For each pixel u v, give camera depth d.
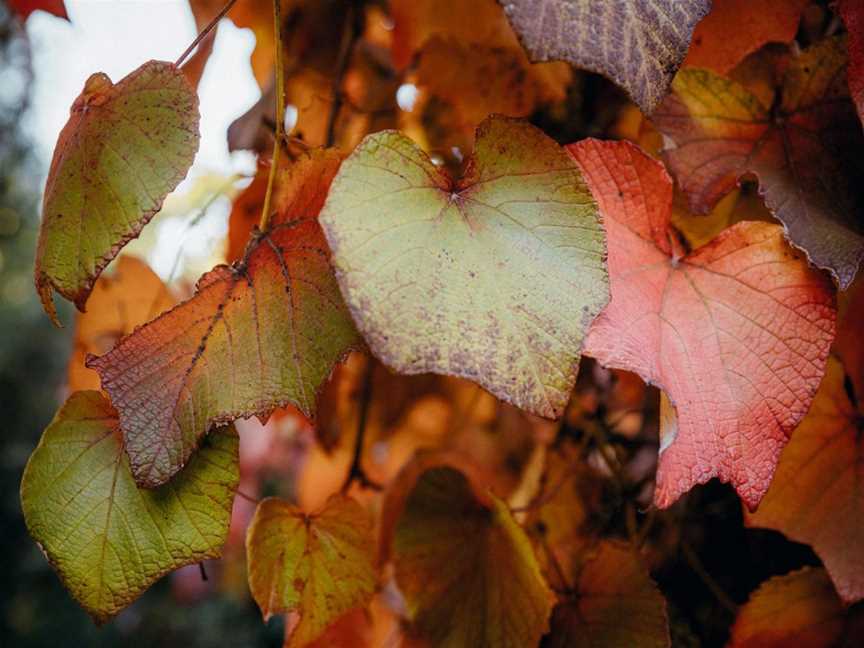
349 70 1.02
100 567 0.66
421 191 0.60
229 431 0.67
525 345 0.59
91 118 0.65
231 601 4.13
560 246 0.61
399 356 0.57
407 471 0.96
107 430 0.67
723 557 0.89
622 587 0.77
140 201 0.63
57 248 0.64
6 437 5.12
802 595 0.76
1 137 3.40
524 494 0.99
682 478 0.61
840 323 0.72
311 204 0.65
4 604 4.73
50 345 5.45
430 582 0.81
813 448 0.72
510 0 0.57
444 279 0.59
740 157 0.70
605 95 0.92
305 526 0.76
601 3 0.59
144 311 0.87
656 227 0.67
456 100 0.93
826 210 0.67
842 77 0.69
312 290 0.64
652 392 0.94
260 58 0.98
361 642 0.84
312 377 0.64
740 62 0.74
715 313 0.65
